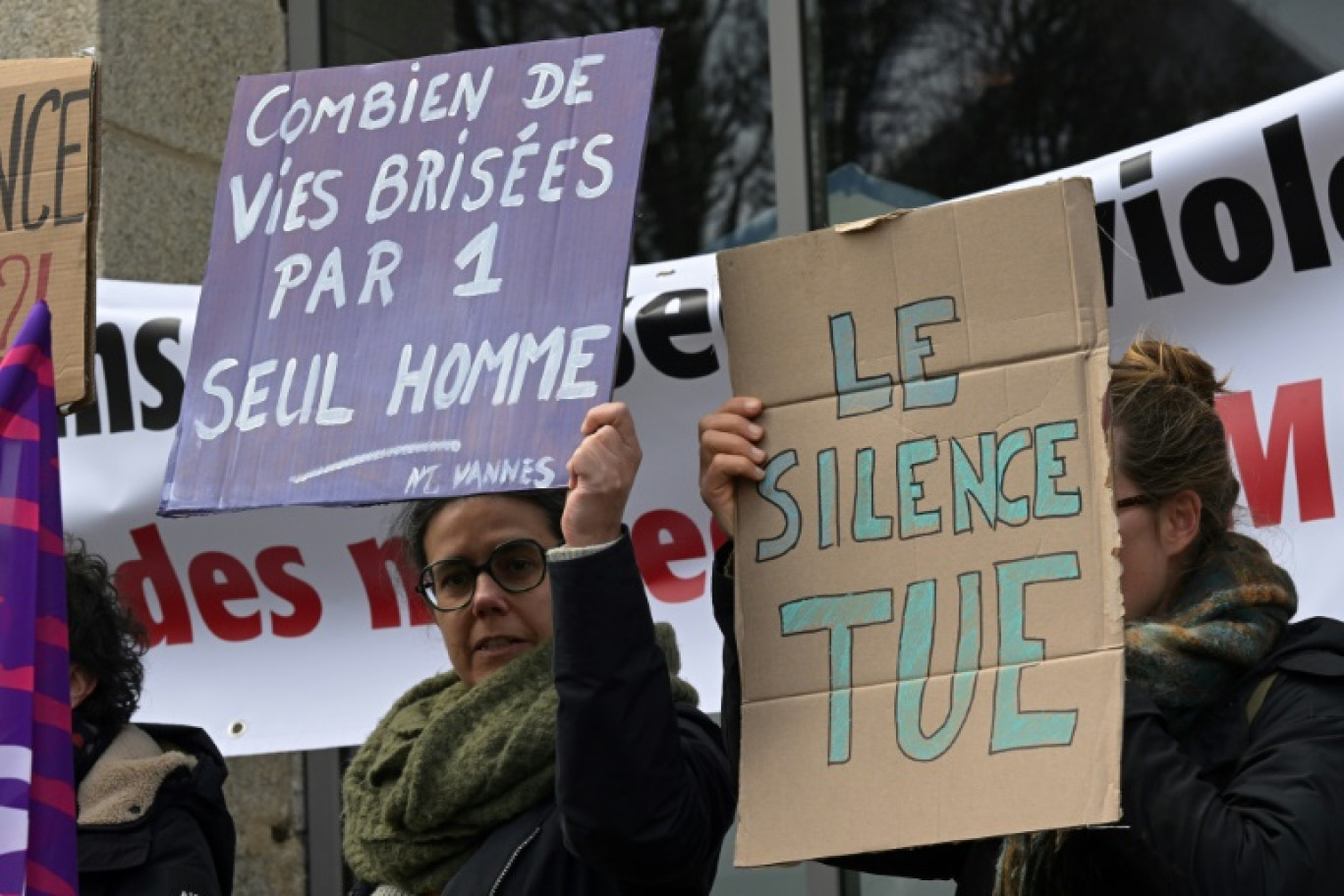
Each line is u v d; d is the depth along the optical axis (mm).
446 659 4316
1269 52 4727
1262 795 2492
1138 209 3779
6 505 2855
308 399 2936
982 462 2693
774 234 5156
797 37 5148
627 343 4164
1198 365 2887
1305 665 2613
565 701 2758
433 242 2969
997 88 4996
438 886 3162
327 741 4348
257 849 5082
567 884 3029
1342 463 3564
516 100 3014
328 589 4398
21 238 3207
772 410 2816
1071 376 2668
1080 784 2506
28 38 5348
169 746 3645
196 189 5406
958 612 2660
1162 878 2545
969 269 2738
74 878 2797
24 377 2904
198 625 4469
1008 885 2688
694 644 4102
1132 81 4863
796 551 2764
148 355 4477
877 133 5105
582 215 2904
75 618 3512
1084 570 2605
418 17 5578
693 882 2951
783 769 2686
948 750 2605
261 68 5566
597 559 2760
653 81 2973
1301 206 3627
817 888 4703
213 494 2920
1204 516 2771
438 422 2861
